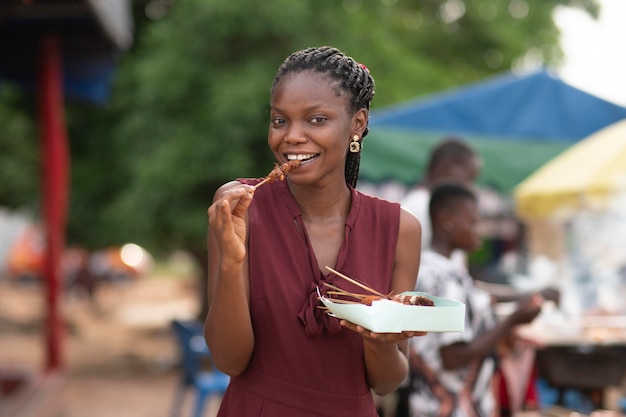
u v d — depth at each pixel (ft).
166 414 35.35
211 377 25.68
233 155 45.19
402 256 8.20
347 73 7.76
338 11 47.93
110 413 35.27
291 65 7.73
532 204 23.36
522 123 24.61
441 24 59.52
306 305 7.66
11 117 53.98
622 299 21.43
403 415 13.79
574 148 24.07
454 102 24.18
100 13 22.17
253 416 7.70
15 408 28.40
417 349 13.56
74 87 33.78
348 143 7.91
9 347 58.23
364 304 7.33
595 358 16.67
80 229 54.80
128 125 48.21
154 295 114.52
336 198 8.09
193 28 46.68
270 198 7.99
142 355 55.52
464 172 18.33
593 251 22.18
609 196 20.94
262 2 45.21
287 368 7.68
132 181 49.03
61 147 32.94
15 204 55.06
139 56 53.26
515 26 56.75
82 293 103.24
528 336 15.88
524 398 17.08
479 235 14.82
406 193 23.66
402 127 23.82
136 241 49.24
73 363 51.39
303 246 7.84
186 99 47.39
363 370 7.88
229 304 7.26
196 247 55.01
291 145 7.62
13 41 30.68
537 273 23.08
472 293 13.67
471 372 13.70
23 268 117.80
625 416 16.72
